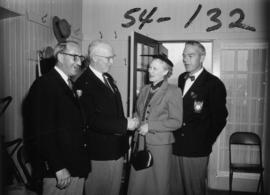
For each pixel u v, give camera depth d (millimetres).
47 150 1841
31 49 3160
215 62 4289
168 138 2469
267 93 4227
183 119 2629
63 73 2068
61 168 1868
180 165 2658
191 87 2668
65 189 1979
